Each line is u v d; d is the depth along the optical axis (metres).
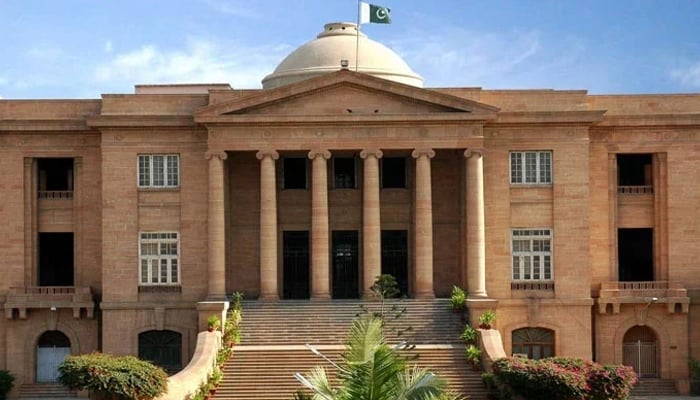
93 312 69.88
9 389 68.06
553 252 68.81
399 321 65.06
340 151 68.81
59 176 73.75
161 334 69.12
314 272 67.38
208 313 64.75
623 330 69.88
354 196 71.62
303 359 61.25
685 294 69.50
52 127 70.38
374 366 32.91
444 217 71.19
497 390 56.94
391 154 70.25
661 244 71.06
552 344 68.62
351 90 67.50
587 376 54.19
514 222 69.00
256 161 71.00
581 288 68.62
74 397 68.81
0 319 70.06
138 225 69.06
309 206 71.62
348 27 79.69
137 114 69.00
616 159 71.31
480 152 67.19
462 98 67.38
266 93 66.94
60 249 73.56
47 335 70.69
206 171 68.94
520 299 68.31
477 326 64.38
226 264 70.19
